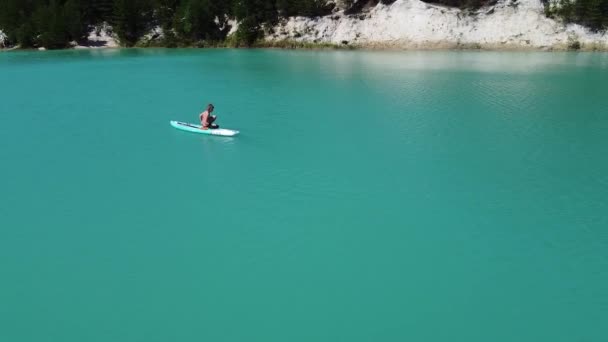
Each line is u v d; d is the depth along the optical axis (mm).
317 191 23250
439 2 78938
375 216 20938
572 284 16609
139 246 18750
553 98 39781
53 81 48406
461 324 14875
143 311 15344
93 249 18531
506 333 14531
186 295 16062
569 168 25688
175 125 32469
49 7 82875
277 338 14234
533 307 15594
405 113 35812
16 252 18234
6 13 82312
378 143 29469
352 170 25578
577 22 72500
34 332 14430
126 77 50844
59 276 16938
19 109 37156
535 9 74062
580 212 21156
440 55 67875
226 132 30547
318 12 81312
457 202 22125
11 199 22234
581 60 61094
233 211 21375
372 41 77500
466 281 16797
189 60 64875
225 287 16484
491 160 26766
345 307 15578
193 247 18703
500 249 18609
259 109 37125
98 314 15188
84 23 85625
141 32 85062
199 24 82312
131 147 28969
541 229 19875
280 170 25641
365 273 17203
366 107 37594
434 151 28172
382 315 15195
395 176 24828
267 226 20156
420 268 17484
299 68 56906
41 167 25859
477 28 74875
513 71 52781
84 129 32250
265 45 80500
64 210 21344
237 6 81250
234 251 18484
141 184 23969
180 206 21797
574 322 14977
